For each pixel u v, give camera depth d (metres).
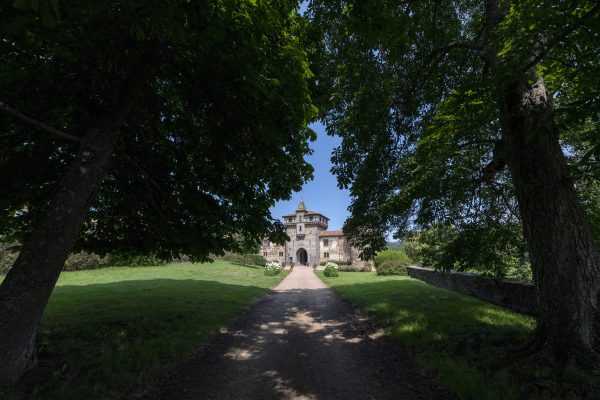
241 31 4.43
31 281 4.15
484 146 8.25
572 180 4.41
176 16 3.48
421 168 7.75
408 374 4.99
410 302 10.52
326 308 12.09
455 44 6.71
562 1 3.33
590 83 3.48
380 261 28.73
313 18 7.04
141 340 6.15
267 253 68.38
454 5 8.30
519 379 3.99
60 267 4.43
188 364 5.57
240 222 8.07
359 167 9.12
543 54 3.37
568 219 4.38
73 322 7.02
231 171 7.80
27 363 4.14
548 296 4.35
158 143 7.55
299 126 6.45
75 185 4.64
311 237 66.44
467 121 6.29
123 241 8.40
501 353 4.87
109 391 4.15
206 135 7.37
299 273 37.31
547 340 4.30
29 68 5.19
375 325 8.59
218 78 5.46
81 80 5.44
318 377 5.03
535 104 4.72
